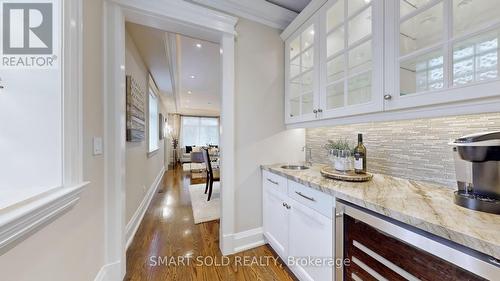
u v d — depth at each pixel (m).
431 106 0.93
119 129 1.45
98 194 1.30
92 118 1.22
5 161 0.82
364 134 1.61
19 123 0.84
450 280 0.62
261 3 1.85
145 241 2.04
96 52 1.28
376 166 1.52
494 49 0.77
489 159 0.71
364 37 1.22
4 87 0.83
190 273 1.55
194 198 3.54
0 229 0.53
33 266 0.72
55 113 0.88
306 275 1.32
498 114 0.93
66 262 0.94
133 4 1.45
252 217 1.96
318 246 1.21
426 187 1.11
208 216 2.69
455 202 0.82
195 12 1.63
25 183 0.84
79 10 1.02
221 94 1.82
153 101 4.54
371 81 1.20
